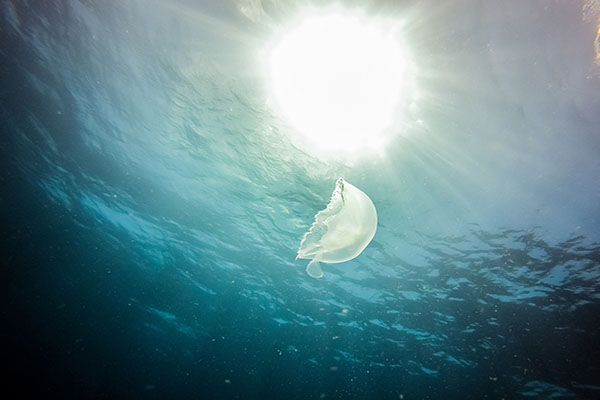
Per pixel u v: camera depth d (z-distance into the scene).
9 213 11.74
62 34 6.88
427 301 9.94
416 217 8.17
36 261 12.72
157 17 6.18
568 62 5.19
